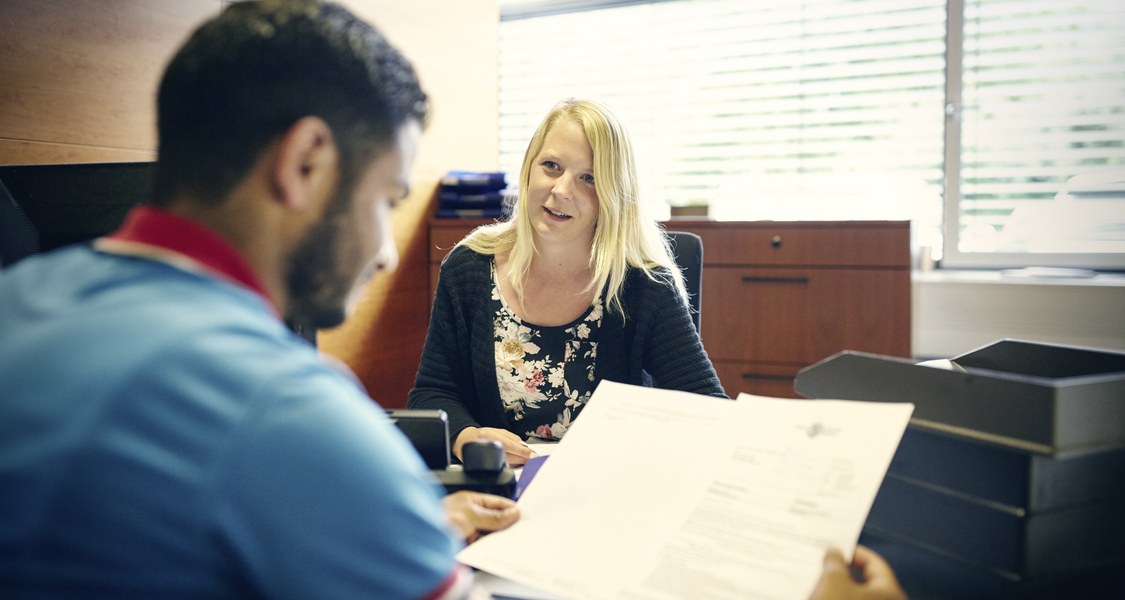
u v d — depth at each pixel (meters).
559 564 0.68
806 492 0.66
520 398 1.47
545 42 3.54
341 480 0.41
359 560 0.41
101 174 1.10
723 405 0.82
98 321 0.43
